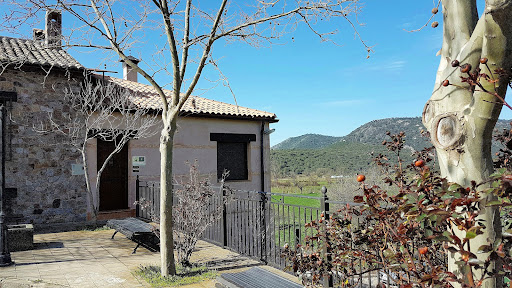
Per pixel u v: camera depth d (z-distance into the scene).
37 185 8.38
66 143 8.77
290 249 3.89
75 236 7.85
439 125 2.42
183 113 10.45
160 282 4.78
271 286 3.57
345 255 3.14
